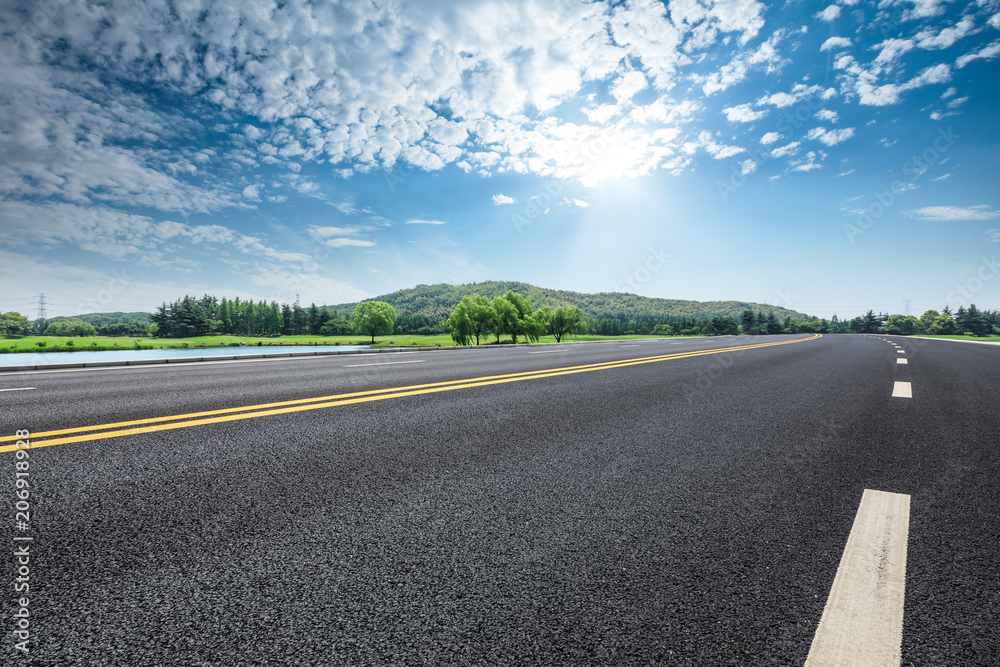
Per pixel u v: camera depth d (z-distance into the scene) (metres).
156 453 2.96
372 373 7.99
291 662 1.13
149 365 9.75
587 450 3.15
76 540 1.72
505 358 12.00
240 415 4.22
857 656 1.14
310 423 3.92
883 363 10.21
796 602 1.37
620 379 7.19
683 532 1.86
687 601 1.38
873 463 2.86
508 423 3.99
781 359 11.49
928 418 4.28
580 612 1.33
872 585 1.46
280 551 1.67
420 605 1.36
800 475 2.62
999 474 2.64
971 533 1.85
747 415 4.41
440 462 2.85
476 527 1.90
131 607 1.32
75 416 4.14
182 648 1.17
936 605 1.35
